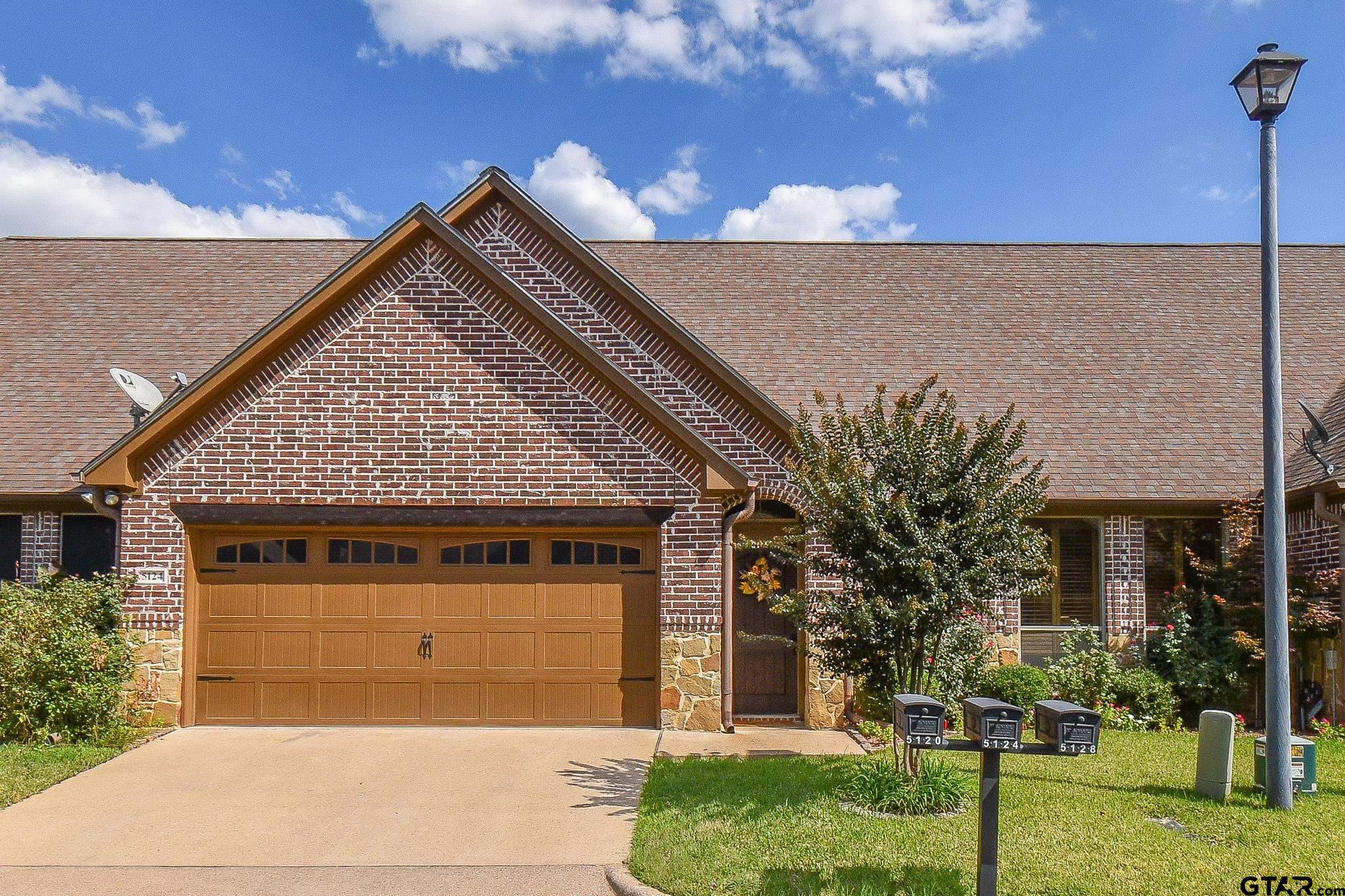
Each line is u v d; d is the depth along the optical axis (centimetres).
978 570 797
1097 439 1331
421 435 1126
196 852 714
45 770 910
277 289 1645
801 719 1201
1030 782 884
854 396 1377
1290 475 1238
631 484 1126
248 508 1112
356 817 793
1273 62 828
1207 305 1661
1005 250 1852
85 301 1598
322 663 1129
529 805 824
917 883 620
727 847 694
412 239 1141
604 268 1288
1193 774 914
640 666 1138
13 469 1219
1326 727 1127
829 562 880
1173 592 1265
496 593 1141
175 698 1097
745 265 1750
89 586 1077
